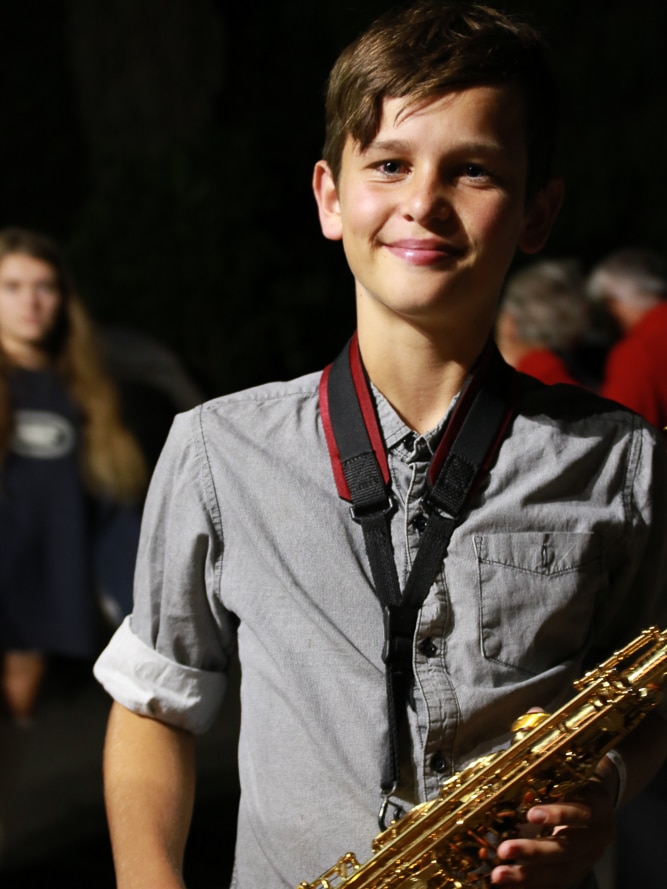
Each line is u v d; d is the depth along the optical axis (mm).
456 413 1679
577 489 1684
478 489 1654
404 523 1641
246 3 10133
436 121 1579
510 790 1532
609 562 1694
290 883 1587
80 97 8766
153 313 7254
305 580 1624
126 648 1758
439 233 1582
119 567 3779
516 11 1827
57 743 3762
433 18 1652
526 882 1468
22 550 3664
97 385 3859
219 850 3938
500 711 1587
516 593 1610
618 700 1567
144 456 4105
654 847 3066
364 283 1659
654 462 1730
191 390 4531
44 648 3666
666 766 3047
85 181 9664
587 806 1528
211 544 1685
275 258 7438
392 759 1555
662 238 8469
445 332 1655
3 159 9516
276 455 1684
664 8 9250
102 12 8562
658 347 3902
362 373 1712
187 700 1739
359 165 1639
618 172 8578
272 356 7539
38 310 3785
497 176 1606
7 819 3688
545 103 1702
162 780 1705
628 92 9344
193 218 7277
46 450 3738
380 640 1602
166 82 8664
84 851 3805
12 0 9422
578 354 4227
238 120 9344
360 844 1559
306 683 1593
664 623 1794
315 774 1576
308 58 10008
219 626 1737
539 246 1812
